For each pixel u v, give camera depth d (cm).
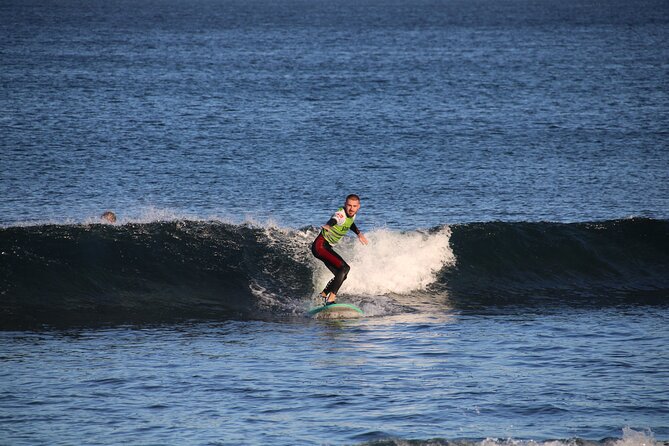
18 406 3481
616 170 10744
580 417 3425
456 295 5797
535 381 3881
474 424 3338
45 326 4800
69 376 3897
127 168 10538
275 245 5878
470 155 11825
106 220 6431
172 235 5834
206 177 10106
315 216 8269
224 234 5925
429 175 10388
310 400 3600
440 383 3841
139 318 5047
